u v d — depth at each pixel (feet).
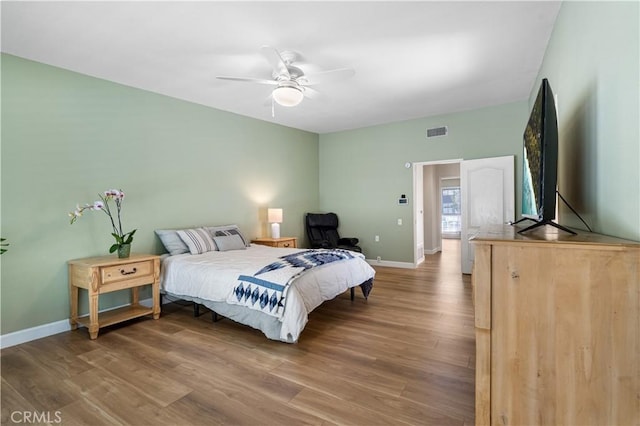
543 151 5.23
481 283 4.38
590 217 5.94
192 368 7.68
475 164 16.78
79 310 10.73
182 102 14.16
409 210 19.29
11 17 7.78
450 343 8.91
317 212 22.49
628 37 4.30
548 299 4.10
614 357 3.86
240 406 6.18
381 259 20.43
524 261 4.20
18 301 9.50
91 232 11.12
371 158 20.47
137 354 8.48
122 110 12.10
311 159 22.03
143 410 6.10
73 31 8.47
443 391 6.59
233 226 15.24
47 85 10.21
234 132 16.57
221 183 15.85
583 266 3.95
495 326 4.34
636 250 3.76
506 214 16.03
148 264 11.05
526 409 4.22
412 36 9.09
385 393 6.55
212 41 9.16
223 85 12.51
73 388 6.88
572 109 7.13
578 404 4.01
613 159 4.83
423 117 18.38
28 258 9.71
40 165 10.00
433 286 15.17
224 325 10.64
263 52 8.58
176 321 11.07
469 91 13.97
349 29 8.66
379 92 13.87
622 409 3.85
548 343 4.11
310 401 6.31
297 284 9.16
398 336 9.43
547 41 9.52
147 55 9.91
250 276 9.59
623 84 4.46
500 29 8.84
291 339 8.57
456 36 9.15
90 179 11.15
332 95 14.20
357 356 8.20
